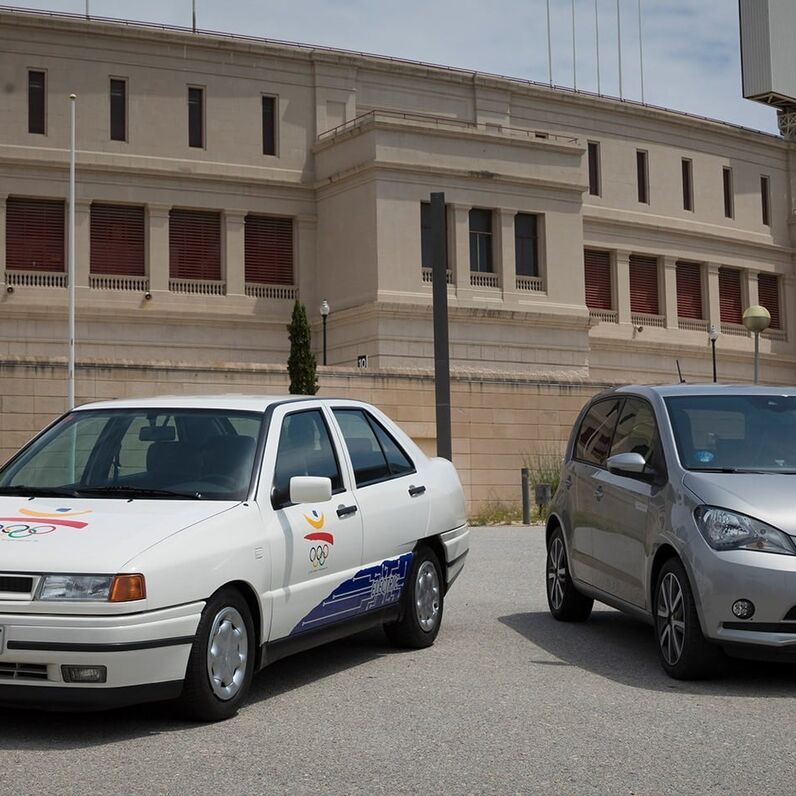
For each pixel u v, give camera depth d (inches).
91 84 1873.8
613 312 2313.0
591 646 365.4
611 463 346.6
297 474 309.3
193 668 257.0
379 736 251.9
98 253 1875.0
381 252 1845.5
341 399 350.6
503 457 1123.9
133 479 295.9
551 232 1999.3
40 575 244.2
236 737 251.1
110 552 248.8
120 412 317.7
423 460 380.2
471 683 308.5
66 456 307.4
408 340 1834.4
